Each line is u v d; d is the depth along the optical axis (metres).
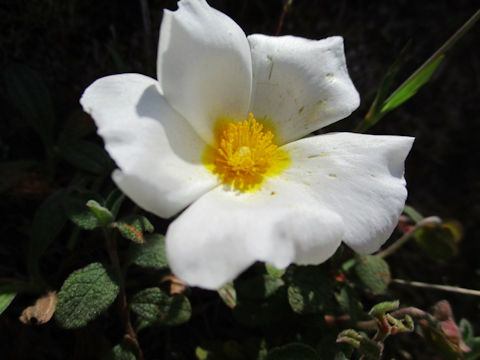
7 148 0.07
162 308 0.05
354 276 0.06
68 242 0.06
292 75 0.05
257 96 0.06
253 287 0.06
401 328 0.05
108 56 0.07
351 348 0.05
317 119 0.05
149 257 0.05
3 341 0.06
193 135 0.05
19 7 0.07
